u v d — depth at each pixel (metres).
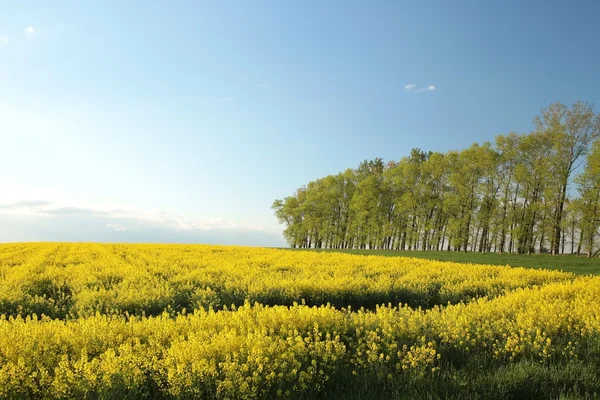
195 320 7.92
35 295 12.26
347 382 5.91
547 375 6.11
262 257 27.81
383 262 24.89
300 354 6.29
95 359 5.38
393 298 14.39
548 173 37.81
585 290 12.70
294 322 7.98
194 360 5.52
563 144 38.31
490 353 7.14
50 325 7.22
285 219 71.69
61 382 4.97
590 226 33.31
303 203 67.06
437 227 50.94
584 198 33.22
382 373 6.02
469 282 16.52
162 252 31.25
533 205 38.72
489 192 43.78
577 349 7.16
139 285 13.65
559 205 37.69
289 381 5.56
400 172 53.72
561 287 13.06
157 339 6.65
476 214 44.59
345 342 7.64
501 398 5.47
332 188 63.34
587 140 37.38
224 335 6.57
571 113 37.97
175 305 12.06
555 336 7.97
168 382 5.19
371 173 67.25
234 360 5.58
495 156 43.47
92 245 41.47
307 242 71.50
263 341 6.38
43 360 5.74
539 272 20.50
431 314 9.01
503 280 17.16
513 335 7.53
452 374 6.19
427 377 6.01
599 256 35.00
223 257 27.34
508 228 41.97
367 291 14.49
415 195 52.03
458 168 48.06
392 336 7.29
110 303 11.23
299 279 15.80
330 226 63.53
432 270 20.75
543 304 10.16
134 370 5.28
